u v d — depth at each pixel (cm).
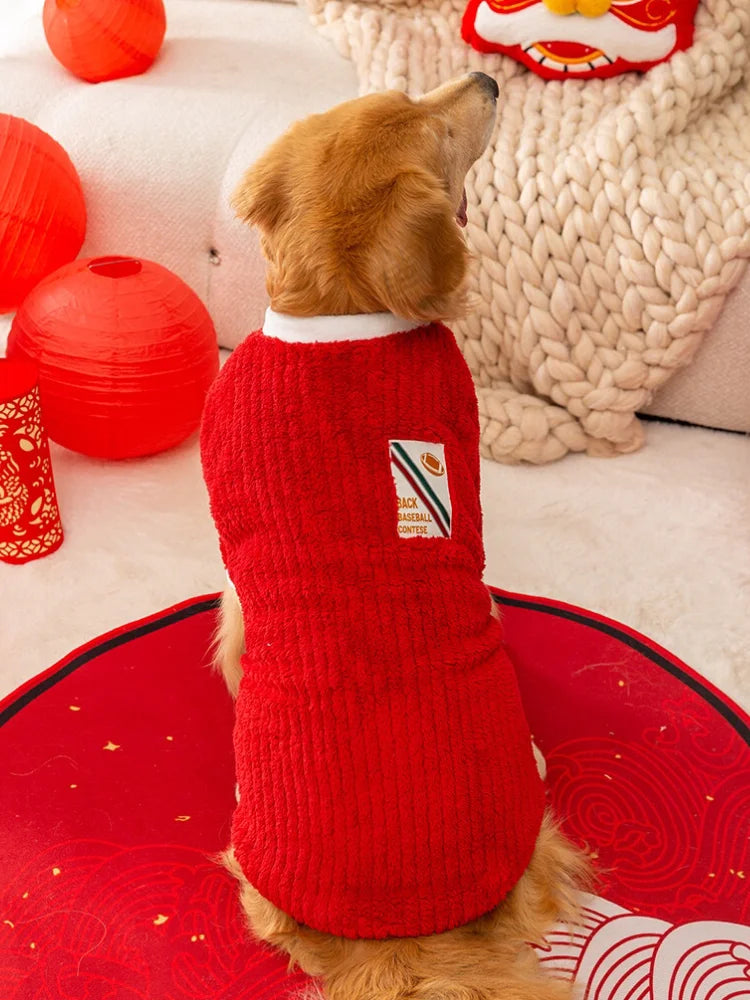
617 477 204
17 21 294
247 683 129
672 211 190
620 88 206
